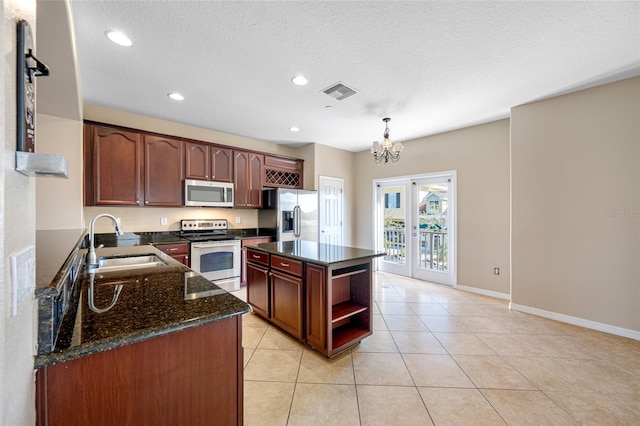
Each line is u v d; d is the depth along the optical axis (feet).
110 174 10.46
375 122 12.45
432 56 7.20
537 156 10.05
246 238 13.65
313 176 16.30
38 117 8.45
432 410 5.39
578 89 9.10
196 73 8.08
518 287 10.60
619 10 5.51
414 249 15.80
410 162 15.60
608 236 8.68
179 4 5.38
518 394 5.85
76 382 2.54
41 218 8.56
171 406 3.02
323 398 5.73
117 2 5.30
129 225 11.81
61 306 2.92
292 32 6.24
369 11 5.58
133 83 8.73
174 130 12.63
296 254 8.18
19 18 1.97
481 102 10.16
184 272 5.38
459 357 7.31
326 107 10.68
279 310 8.75
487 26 6.02
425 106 10.57
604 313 8.75
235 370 3.43
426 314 10.33
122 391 2.75
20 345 1.91
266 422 5.08
